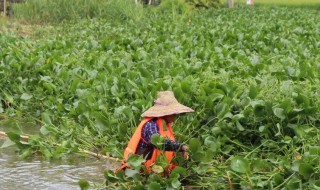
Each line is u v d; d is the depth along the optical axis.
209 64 11.59
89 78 10.66
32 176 7.73
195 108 8.37
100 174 7.82
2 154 8.63
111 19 23.23
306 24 22.55
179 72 10.48
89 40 15.66
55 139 8.84
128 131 8.38
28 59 11.95
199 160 7.00
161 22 21.67
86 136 8.82
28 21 23.48
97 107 9.07
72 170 7.98
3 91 11.02
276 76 9.91
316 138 7.56
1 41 16.22
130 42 15.64
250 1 39.47
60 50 14.05
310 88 8.66
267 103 7.80
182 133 8.03
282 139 7.61
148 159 7.09
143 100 8.55
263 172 7.09
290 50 14.08
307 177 6.50
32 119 10.38
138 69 10.73
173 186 6.75
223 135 7.92
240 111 8.24
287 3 49.12
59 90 10.45
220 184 7.11
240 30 18.83
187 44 14.38
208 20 23.89
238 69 11.17
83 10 23.92
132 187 6.96
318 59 12.54
